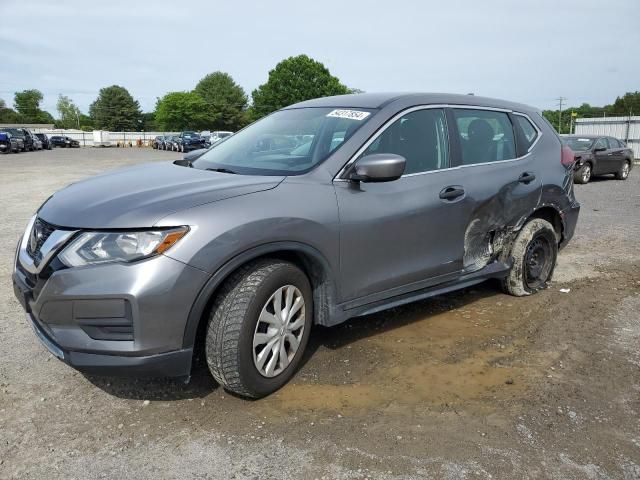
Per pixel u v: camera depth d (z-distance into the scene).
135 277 2.63
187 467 2.55
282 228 3.02
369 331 4.13
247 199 2.97
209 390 3.24
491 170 4.36
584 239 7.59
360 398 3.16
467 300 4.87
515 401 3.14
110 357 2.72
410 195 3.72
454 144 4.15
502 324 4.32
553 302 4.83
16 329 4.10
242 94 108.19
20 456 2.62
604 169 16.91
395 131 3.76
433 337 4.04
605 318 4.47
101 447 2.70
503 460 2.61
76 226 2.78
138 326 2.66
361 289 3.55
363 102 3.96
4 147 38.06
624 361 3.69
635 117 30.88
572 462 2.61
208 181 3.18
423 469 2.54
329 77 69.44
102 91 118.06
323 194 3.28
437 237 3.93
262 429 2.85
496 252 4.60
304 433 2.81
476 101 4.51
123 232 2.69
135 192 3.03
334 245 3.30
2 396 3.15
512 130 4.74
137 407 3.05
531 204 4.71
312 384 3.32
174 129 105.12
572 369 3.56
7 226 8.09
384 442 2.74
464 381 3.38
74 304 2.69
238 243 2.85
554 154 5.03
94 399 3.13
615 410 3.07
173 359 2.77
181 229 2.72
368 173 3.27
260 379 3.05
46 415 2.96
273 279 3.01
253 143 4.02
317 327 4.20
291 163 3.56
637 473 2.54
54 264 2.75
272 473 2.51
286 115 4.30
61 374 3.41
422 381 3.38
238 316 2.90
